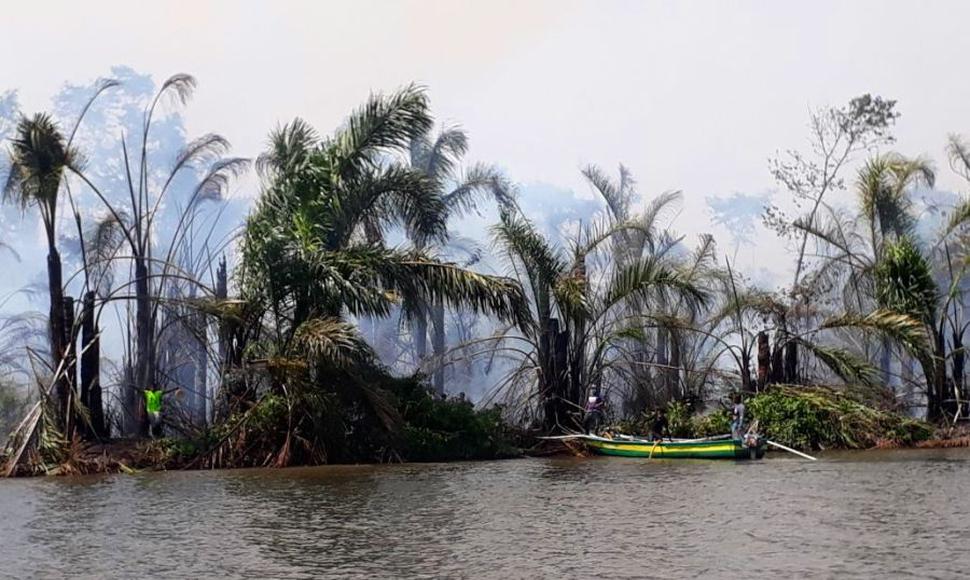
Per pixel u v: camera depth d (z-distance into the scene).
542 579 14.17
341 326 29.25
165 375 33.91
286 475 27.52
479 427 32.78
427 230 33.88
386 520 19.47
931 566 14.48
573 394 35.28
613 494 22.84
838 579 13.82
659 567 14.76
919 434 35.06
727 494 22.48
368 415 30.92
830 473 26.48
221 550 16.66
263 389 31.02
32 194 30.06
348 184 32.34
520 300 32.72
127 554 16.48
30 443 28.28
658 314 36.31
